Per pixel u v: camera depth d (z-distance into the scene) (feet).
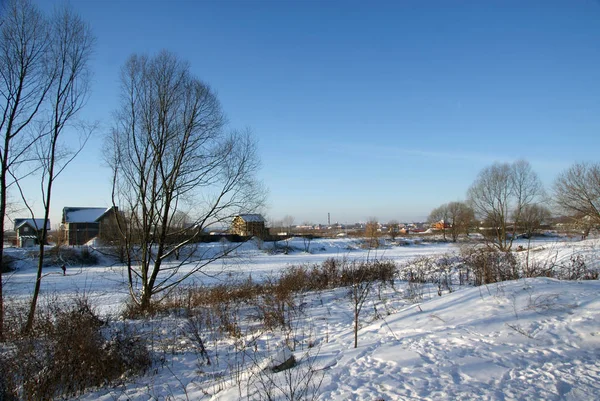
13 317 32.89
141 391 20.39
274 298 41.11
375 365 17.69
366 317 31.73
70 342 23.59
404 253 147.64
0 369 21.12
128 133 45.32
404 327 23.50
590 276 39.58
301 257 144.46
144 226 45.60
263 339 28.22
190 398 18.20
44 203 36.17
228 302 43.01
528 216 112.98
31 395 19.85
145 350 25.41
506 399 13.52
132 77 44.93
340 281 54.60
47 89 36.88
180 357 26.37
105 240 87.86
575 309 21.35
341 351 20.74
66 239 179.42
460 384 14.85
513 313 22.13
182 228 48.67
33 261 114.93
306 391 14.94
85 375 22.06
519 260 50.57
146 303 44.32
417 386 14.89
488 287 28.12
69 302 42.27
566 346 17.70
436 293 38.55
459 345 18.95
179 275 87.25
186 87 46.50
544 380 14.79
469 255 65.51
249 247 156.15
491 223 109.29
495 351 17.79
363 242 192.34
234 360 24.11
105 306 51.44
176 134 46.34
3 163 34.65
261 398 15.26
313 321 32.35
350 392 14.87
